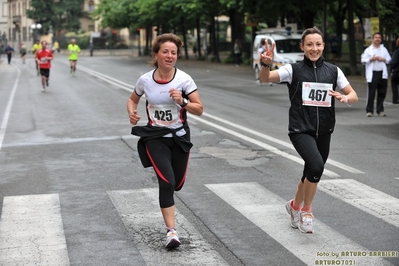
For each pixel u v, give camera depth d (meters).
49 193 16.80
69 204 15.61
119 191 16.91
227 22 159.88
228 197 16.00
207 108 36.47
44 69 50.91
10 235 13.06
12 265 11.26
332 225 13.41
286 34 60.28
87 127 29.45
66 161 21.31
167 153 12.12
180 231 13.16
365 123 29.53
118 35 183.12
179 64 99.75
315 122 12.41
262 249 11.92
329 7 82.31
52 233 13.19
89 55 158.88
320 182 17.36
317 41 12.41
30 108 38.41
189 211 14.75
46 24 181.50
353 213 14.31
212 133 26.70
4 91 52.06
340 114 33.09
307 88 12.39
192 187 17.17
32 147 24.19
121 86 55.16
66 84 58.03
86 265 11.23
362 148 22.86
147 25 139.00
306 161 12.30
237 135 26.11
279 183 17.55
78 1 184.38
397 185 17.06
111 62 112.25
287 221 13.78
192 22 117.31
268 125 29.12
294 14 78.44
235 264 11.13
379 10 64.88
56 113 35.47
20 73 80.62
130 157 21.86
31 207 15.34
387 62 31.83
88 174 19.17
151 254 11.77
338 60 90.44
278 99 42.06
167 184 11.94
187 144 12.20
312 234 12.80
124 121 31.44
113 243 12.47
